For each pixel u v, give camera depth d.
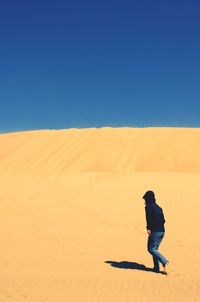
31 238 13.12
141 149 38.62
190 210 17.89
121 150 38.66
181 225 15.30
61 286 7.91
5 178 28.33
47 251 11.53
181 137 41.22
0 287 7.77
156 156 36.94
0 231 14.11
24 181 26.22
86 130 45.38
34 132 46.97
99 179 25.75
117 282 8.30
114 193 21.41
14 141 44.12
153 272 9.52
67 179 26.33
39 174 33.12
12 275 8.99
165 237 13.36
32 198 20.86
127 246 12.27
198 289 7.63
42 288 7.74
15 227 14.79
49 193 22.08
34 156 38.72
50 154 38.94
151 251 9.52
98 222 15.77
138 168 34.59
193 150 37.91
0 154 40.19
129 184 23.39
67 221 15.91
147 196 9.72
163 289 7.69
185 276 9.11
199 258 10.77
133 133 43.22
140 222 15.88
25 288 7.73
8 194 21.84
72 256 11.02
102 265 10.12
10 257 10.84
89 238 13.21
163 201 19.44
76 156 37.97
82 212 17.66
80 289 7.69
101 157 37.25
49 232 14.01
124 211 17.86
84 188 23.08
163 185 22.70
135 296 7.24
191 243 12.54
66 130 46.03
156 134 42.50
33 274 9.13
